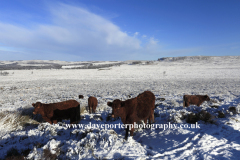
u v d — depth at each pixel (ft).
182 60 472.03
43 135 19.21
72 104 23.06
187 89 67.46
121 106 16.46
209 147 15.07
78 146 15.16
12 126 23.12
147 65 375.04
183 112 24.44
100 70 271.69
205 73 182.91
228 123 19.93
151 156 14.24
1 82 125.70
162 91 62.28
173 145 16.03
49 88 87.51
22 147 16.83
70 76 180.24
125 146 15.20
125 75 184.65
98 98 49.39
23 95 64.23
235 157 13.12
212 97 42.32
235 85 76.64
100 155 13.96
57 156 14.84
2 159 14.94
